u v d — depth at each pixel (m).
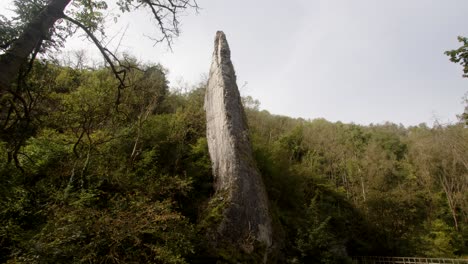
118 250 6.42
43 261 5.10
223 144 15.18
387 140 41.50
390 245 20.00
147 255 6.96
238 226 11.84
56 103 9.84
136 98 13.01
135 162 11.70
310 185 23.66
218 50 19.94
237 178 13.37
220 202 12.51
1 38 3.49
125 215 6.83
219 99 17.25
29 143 9.08
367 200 23.22
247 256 10.90
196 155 16.67
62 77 10.86
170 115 18.17
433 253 20.97
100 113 10.66
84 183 9.21
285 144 28.66
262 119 31.38
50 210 6.72
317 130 40.38
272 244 12.74
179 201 12.47
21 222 7.02
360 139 40.31
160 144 14.70
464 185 28.78
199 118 19.61
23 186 7.30
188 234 8.90
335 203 23.33
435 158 32.03
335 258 15.56
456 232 25.34
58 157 9.45
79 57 15.42
